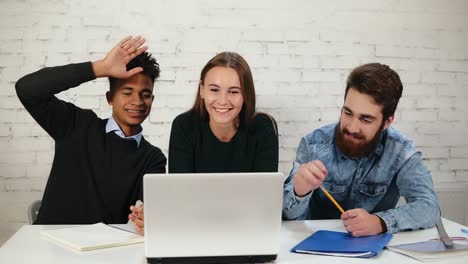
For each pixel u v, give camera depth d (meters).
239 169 1.95
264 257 1.38
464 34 2.99
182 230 1.33
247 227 1.35
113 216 1.99
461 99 3.01
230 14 2.82
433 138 3.01
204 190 1.32
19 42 2.71
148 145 2.10
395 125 2.99
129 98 2.00
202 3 2.80
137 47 1.95
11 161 2.76
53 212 1.96
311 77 2.90
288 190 1.76
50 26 2.72
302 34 2.88
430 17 2.95
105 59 1.92
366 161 1.91
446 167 3.03
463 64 3.00
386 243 1.51
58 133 2.00
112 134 2.03
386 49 2.94
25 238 1.54
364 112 1.76
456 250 1.46
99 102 2.79
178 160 1.92
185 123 1.95
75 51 2.75
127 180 1.99
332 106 2.93
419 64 2.97
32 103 1.89
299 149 2.03
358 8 2.90
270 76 2.88
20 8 2.70
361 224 1.59
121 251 1.44
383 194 1.95
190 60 2.82
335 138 1.96
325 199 2.00
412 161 1.87
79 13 2.73
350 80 1.81
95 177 1.98
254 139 1.95
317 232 1.64
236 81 1.81
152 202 1.31
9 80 2.72
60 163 1.99
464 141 3.03
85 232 1.59
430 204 1.75
